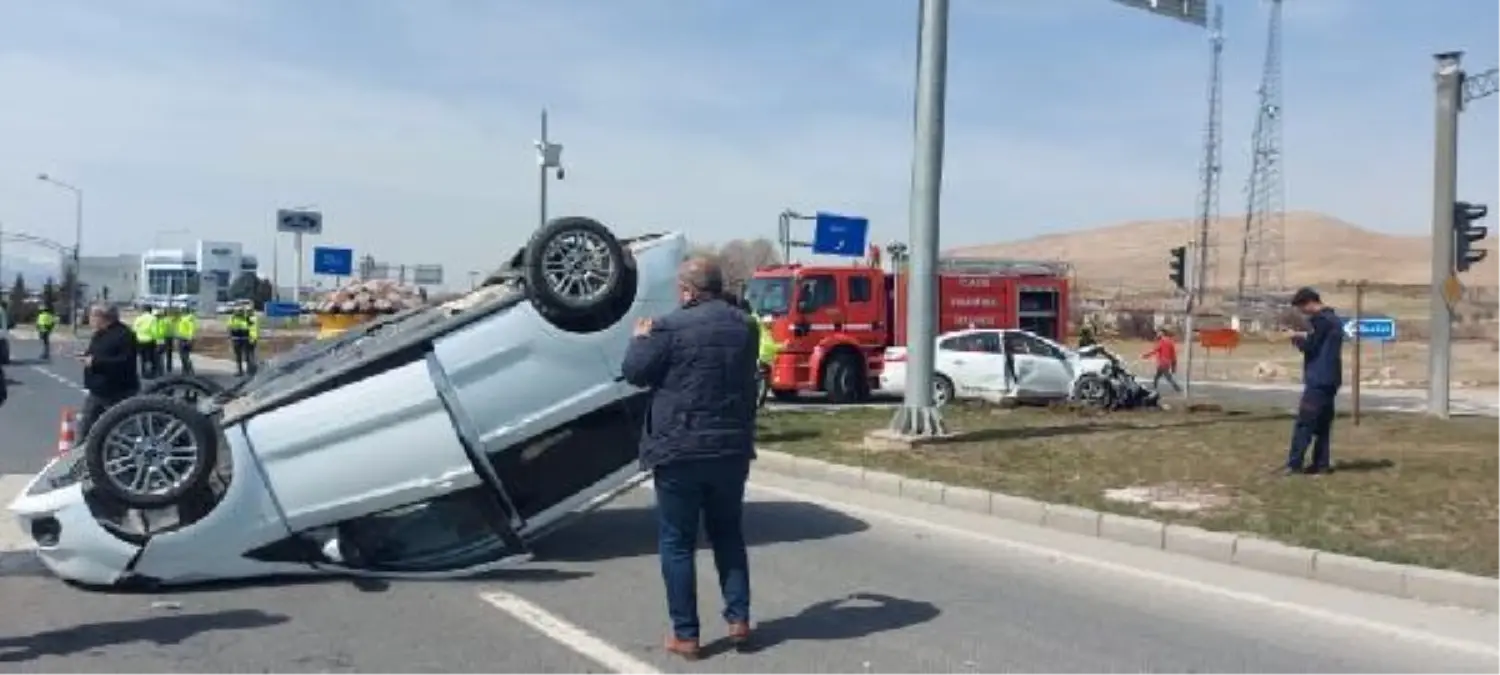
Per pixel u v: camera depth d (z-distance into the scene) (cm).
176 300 6384
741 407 656
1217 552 923
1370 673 641
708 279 664
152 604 769
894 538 1002
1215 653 675
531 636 700
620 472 906
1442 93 2175
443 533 861
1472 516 1013
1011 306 2647
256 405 826
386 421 832
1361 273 13975
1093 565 898
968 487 1176
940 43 1477
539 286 862
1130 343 5700
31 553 909
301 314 5097
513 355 864
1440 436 1703
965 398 2258
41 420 1967
